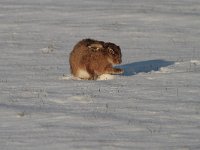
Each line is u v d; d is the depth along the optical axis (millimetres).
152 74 57344
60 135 36594
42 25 110000
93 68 55125
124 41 93188
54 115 41469
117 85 51688
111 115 41281
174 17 117375
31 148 34000
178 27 107812
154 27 107812
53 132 37250
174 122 39406
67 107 43844
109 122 39438
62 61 71688
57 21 114500
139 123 39125
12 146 34438
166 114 41469
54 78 56875
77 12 124750
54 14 122938
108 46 55125
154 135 36438
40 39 94750
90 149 33594
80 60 55281
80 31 103438
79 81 54406
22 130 37844
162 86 50969
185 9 128375
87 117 40750
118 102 45125
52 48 84312
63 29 105500
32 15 122062
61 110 42938
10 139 35844
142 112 42031
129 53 79375
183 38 95938
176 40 93750
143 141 35156
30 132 37344
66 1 140625
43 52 80750
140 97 46750
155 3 137000
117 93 48281
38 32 102375
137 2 138625
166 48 84625
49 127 38438
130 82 53062
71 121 39812
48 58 74625
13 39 94500
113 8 128875
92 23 111938
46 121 39906
